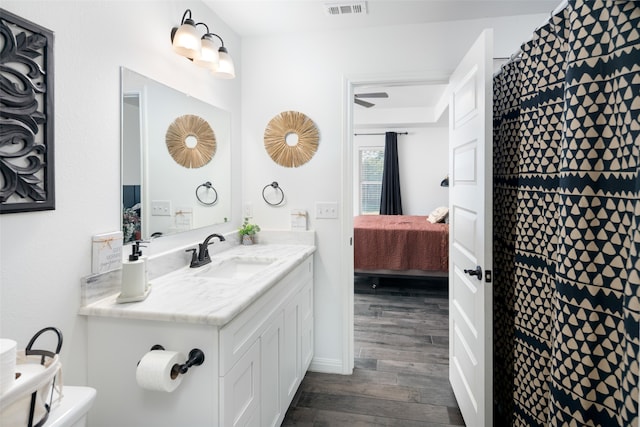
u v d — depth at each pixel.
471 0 2.01
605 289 1.04
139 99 1.55
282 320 1.80
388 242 4.31
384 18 2.23
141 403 1.25
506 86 1.78
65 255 1.20
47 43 1.10
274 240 2.49
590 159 1.05
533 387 1.45
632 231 0.89
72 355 1.22
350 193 2.44
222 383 1.19
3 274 1.01
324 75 2.42
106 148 1.37
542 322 1.42
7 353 0.65
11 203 1.01
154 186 1.65
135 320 1.24
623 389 0.92
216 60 1.78
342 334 2.45
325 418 1.95
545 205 1.38
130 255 1.38
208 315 1.17
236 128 2.47
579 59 1.06
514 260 1.70
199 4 2.00
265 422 1.57
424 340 2.97
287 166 2.49
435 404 2.08
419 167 6.94
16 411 0.66
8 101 0.99
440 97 5.15
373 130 6.97
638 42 0.92
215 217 2.21
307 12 2.16
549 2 2.03
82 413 0.81
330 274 2.46
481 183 1.59
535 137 1.43
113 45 1.40
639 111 0.91
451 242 2.23
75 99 1.22
